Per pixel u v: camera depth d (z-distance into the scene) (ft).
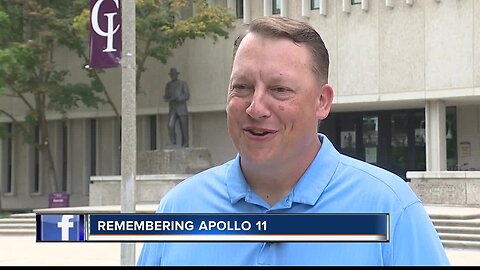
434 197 65.46
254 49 6.39
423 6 79.46
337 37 85.35
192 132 96.84
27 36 86.89
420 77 79.51
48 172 102.63
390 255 6.29
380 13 82.43
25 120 97.91
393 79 81.30
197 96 94.48
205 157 82.17
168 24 83.05
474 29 76.13
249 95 6.45
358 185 6.57
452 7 77.51
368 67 83.10
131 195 27.37
